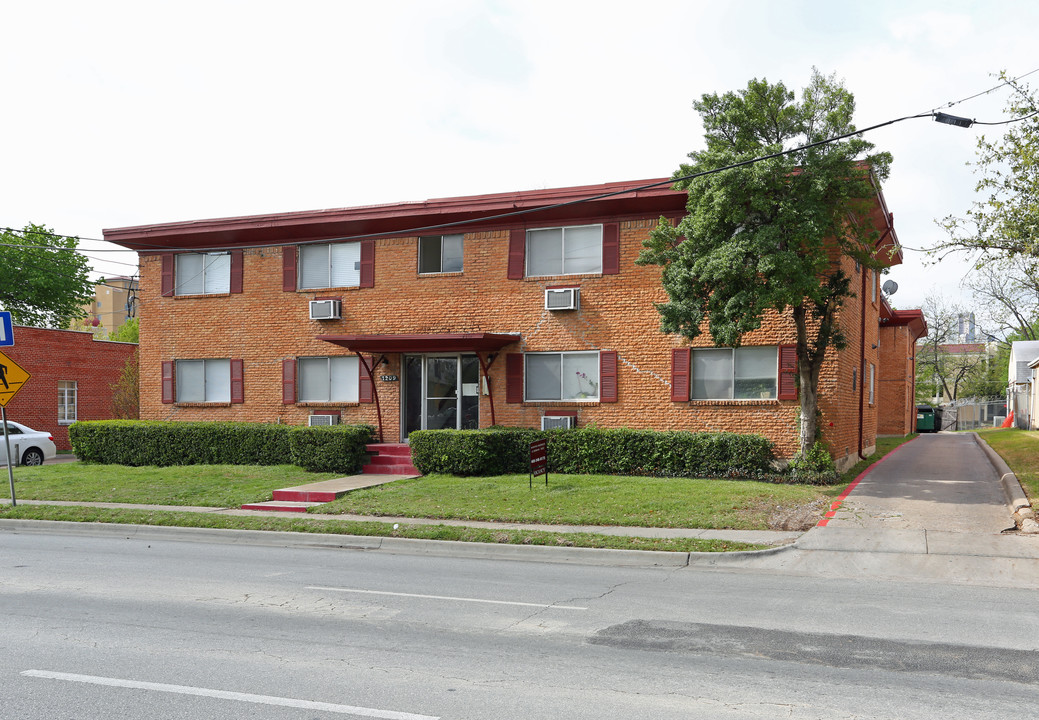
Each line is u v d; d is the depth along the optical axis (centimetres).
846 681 574
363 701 532
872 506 1341
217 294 2258
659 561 1087
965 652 648
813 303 1688
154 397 2330
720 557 1073
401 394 2066
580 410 1906
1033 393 3888
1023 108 1310
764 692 550
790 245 1444
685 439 1695
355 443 1922
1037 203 1281
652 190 1794
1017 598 857
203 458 2117
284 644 673
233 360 2238
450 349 1964
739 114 1505
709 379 1809
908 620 756
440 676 586
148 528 1405
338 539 1270
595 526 1277
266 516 1434
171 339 2311
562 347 1920
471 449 1759
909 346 4000
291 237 2172
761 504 1352
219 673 594
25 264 4506
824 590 902
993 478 1652
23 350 3081
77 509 1538
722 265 1418
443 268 2041
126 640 688
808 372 1614
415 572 1019
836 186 1458
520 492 1520
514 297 1964
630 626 733
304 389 2177
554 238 1944
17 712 514
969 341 7931
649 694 545
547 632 712
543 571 1028
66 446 3212
